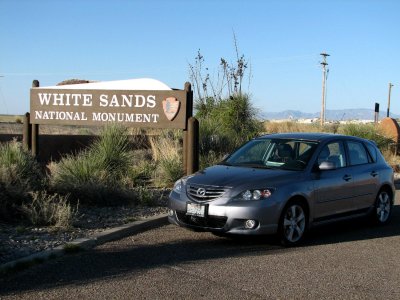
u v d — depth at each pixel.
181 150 13.45
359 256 6.94
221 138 14.95
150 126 11.68
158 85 11.77
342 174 8.28
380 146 20.00
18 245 6.57
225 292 5.31
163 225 8.45
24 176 8.98
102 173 10.02
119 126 11.71
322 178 7.89
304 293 5.37
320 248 7.35
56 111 12.18
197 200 7.27
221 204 7.04
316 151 8.10
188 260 6.46
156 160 12.69
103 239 7.21
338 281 5.80
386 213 9.32
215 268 6.15
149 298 5.08
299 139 8.45
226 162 8.50
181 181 7.81
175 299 5.07
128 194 9.68
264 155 8.35
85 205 9.25
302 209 7.52
